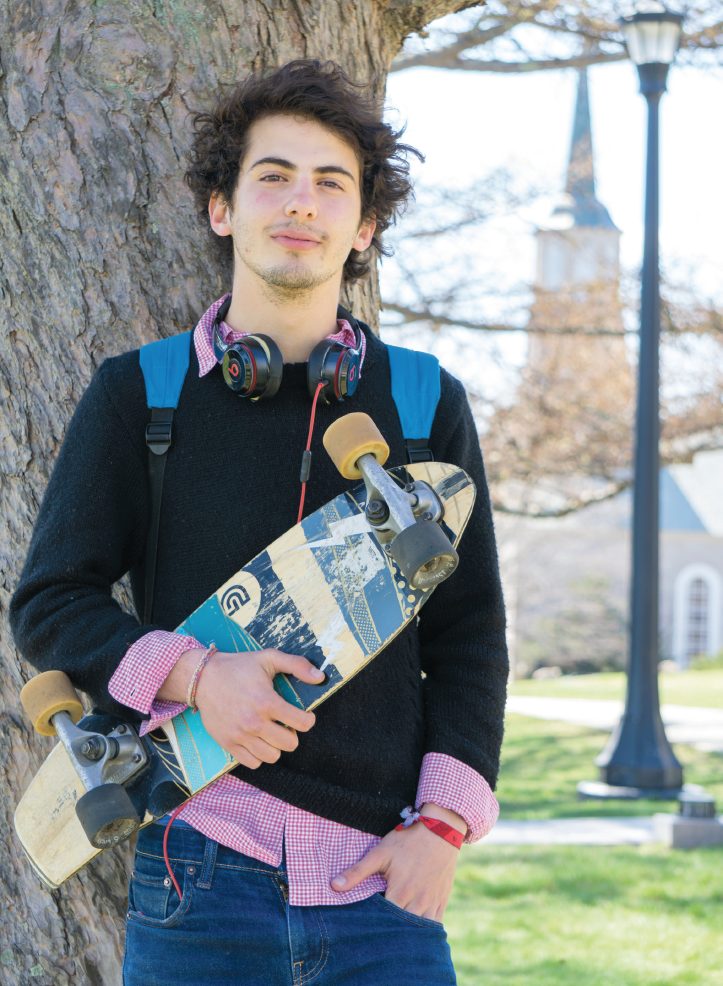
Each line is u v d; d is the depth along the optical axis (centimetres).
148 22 201
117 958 193
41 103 200
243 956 143
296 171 165
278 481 160
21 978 192
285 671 144
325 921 145
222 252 207
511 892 505
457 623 168
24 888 194
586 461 1120
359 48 225
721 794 801
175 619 158
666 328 1050
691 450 1224
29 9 201
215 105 205
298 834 149
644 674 798
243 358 157
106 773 147
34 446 198
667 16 746
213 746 148
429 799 155
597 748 1083
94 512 156
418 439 168
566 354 1093
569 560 2842
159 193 202
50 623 151
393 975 145
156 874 150
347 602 149
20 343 200
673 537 3666
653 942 422
